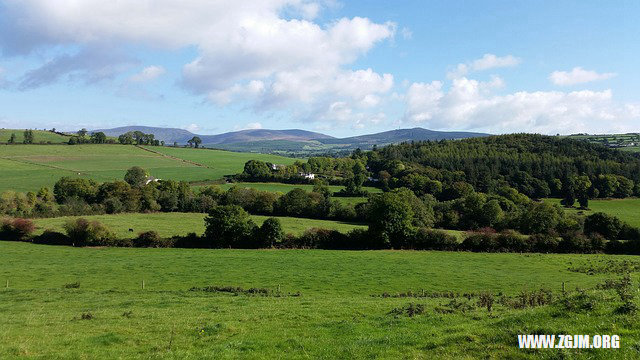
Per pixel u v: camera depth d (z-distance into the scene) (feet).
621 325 54.24
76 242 223.51
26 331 75.66
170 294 124.67
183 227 265.54
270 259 191.62
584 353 48.91
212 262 182.70
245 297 118.62
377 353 56.54
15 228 226.58
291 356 58.03
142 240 224.53
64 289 132.16
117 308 100.99
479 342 56.29
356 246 231.91
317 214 328.49
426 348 57.06
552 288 142.20
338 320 81.76
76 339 69.51
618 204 396.78
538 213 288.10
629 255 214.90
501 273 168.04
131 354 61.93
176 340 68.90
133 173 445.78
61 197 353.92
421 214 293.84
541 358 49.42
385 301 108.27
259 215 333.62
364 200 384.06
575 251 223.51
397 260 194.39
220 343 66.39
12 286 137.90
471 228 300.61
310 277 156.56
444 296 128.47
